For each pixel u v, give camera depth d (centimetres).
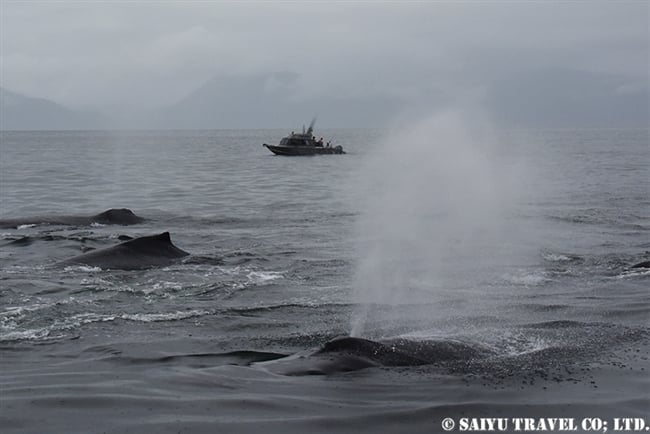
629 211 5325
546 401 1605
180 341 2086
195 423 1455
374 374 1753
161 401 1572
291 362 1831
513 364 1850
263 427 1445
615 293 2723
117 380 1717
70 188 7244
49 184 7675
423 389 1662
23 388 1655
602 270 3175
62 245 3662
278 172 9956
